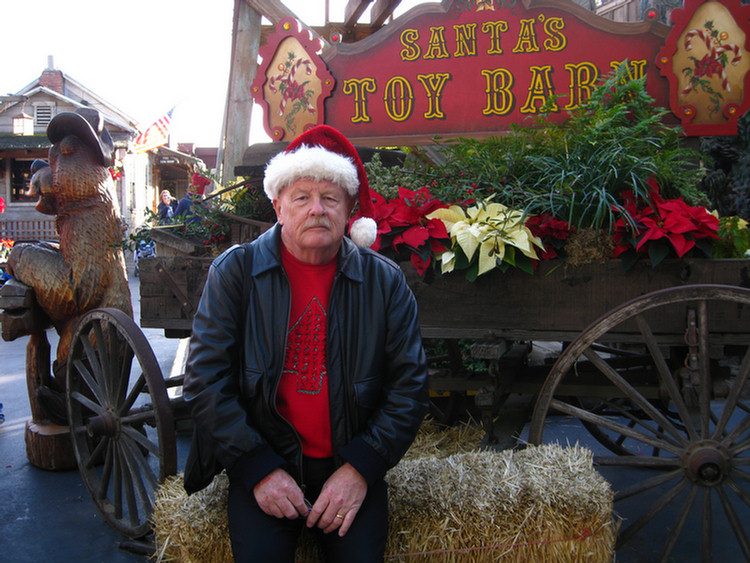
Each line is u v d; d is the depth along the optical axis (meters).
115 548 2.66
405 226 2.42
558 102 3.42
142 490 2.59
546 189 2.48
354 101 3.68
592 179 2.33
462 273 2.41
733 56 3.19
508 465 2.01
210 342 1.61
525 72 3.45
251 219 2.96
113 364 2.70
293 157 1.62
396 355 1.69
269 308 1.65
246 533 1.57
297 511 1.56
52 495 3.20
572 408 2.26
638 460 2.18
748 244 2.48
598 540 1.90
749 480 2.08
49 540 2.73
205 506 1.82
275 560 1.54
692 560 2.46
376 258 1.76
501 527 1.86
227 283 1.66
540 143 2.68
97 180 3.50
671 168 2.57
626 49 3.33
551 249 2.37
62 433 3.50
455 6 3.51
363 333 1.67
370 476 1.58
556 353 4.03
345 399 1.65
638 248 2.21
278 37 3.76
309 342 1.69
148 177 22.81
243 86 4.78
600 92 2.70
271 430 1.65
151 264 2.79
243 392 1.64
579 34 3.38
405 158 3.22
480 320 2.41
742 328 2.19
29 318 3.45
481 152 2.70
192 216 3.27
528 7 3.42
